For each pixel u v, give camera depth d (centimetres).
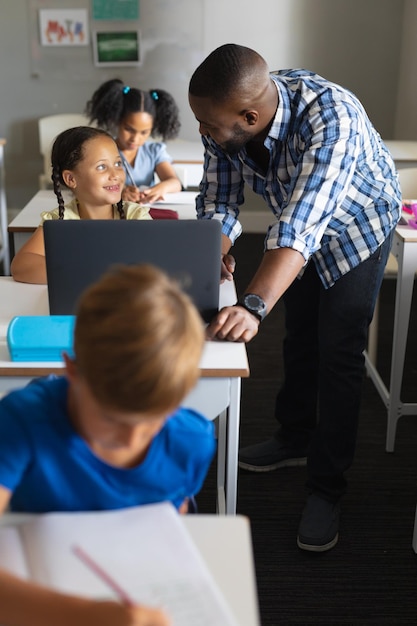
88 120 486
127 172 340
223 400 148
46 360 145
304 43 508
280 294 155
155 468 95
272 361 323
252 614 80
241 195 205
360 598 182
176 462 97
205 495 222
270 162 176
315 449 201
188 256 155
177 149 422
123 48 503
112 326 72
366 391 295
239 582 84
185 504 111
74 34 500
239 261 464
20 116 518
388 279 442
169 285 77
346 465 201
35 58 505
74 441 90
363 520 213
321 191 156
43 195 314
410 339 353
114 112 332
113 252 154
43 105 515
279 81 170
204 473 102
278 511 216
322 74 514
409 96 485
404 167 399
